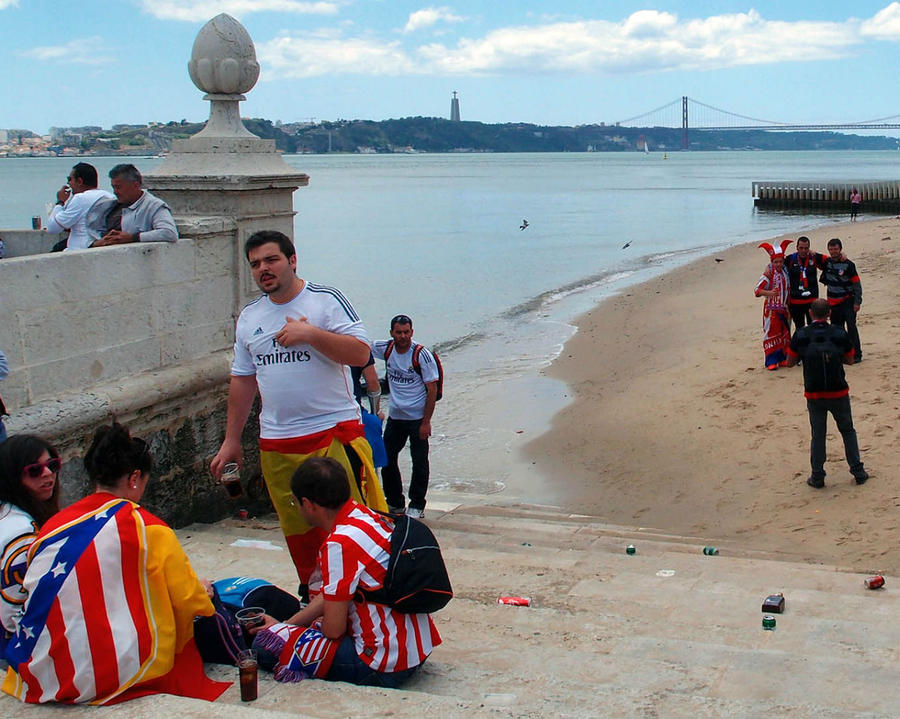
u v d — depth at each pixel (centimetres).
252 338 507
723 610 588
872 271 2512
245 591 471
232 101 833
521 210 7381
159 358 745
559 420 1477
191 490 786
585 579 663
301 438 506
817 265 1452
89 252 670
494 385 1778
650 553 795
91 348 677
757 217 6269
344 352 494
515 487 1192
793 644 514
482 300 2995
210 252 792
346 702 375
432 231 5578
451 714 360
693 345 1867
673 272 3291
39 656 362
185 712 344
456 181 13362
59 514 382
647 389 1555
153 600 376
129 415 705
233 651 425
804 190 6688
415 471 955
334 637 414
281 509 525
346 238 5150
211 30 812
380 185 12069
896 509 911
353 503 430
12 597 382
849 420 986
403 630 416
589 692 407
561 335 2283
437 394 934
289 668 412
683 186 11269
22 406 622
